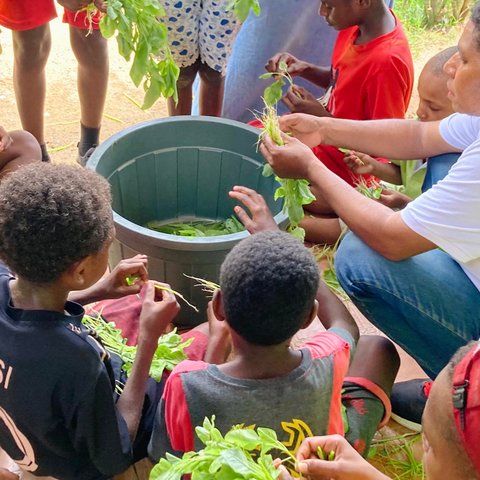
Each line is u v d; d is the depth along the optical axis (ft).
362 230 6.33
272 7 9.85
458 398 3.57
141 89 12.24
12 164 8.48
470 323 6.51
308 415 4.89
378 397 6.47
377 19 8.46
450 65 5.89
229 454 4.29
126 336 6.94
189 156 8.61
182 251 7.10
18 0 8.73
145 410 6.22
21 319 4.75
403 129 7.33
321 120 7.50
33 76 9.54
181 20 9.26
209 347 6.25
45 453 5.38
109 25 7.01
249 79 10.62
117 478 6.45
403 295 6.61
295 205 7.25
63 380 4.81
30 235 4.50
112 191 8.21
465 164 5.73
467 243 5.90
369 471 4.49
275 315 4.63
